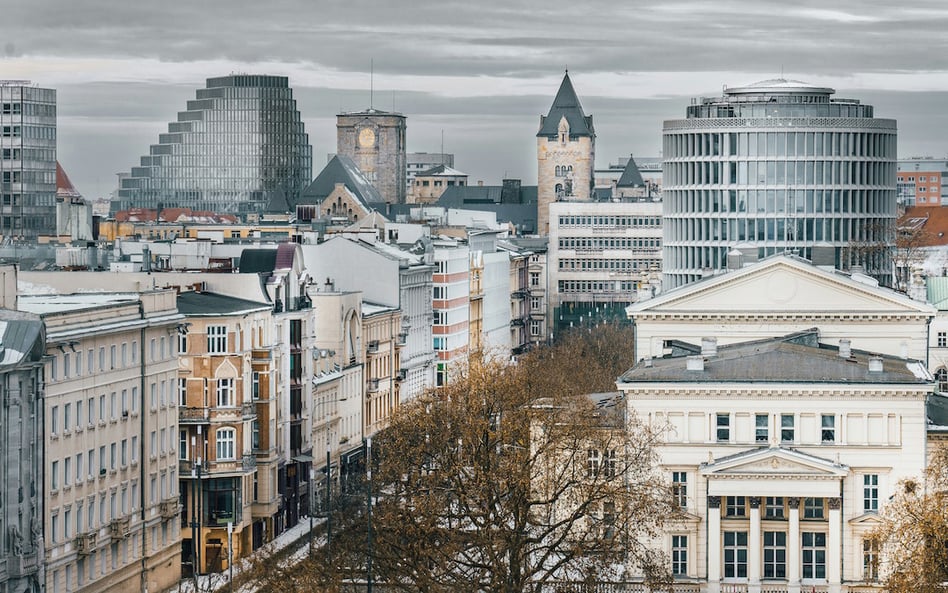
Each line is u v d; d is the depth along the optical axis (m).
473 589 199.00
